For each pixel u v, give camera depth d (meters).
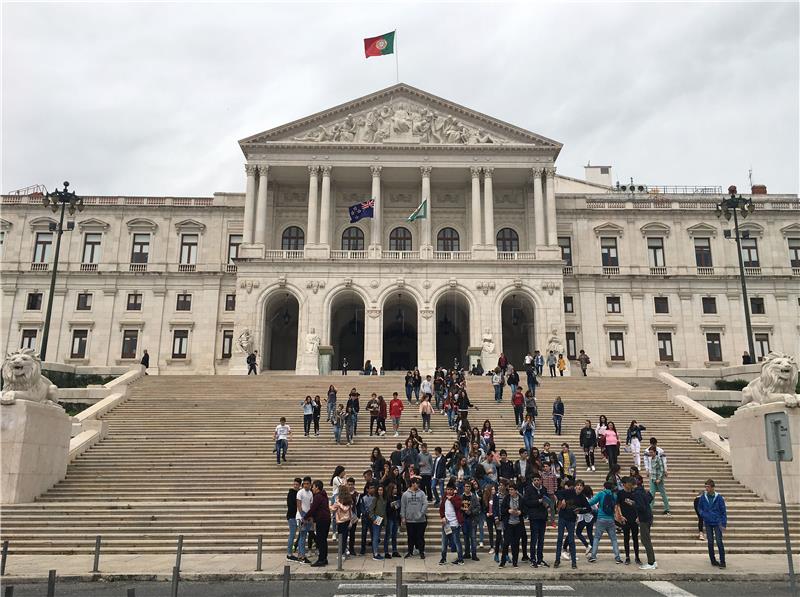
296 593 14.47
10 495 22.62
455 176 63.28
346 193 65.81
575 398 38.44
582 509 18.05
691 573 16.28
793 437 22.88
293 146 61.16
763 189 75.38
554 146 61.47
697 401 37.53
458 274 58.34
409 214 65.56
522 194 66.31
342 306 64.00
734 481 25.69
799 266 65.94
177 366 63.03
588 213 66.88
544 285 58.25
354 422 29.81
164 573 16.06
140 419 33.25
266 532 20.25
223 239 66.19
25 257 64.94
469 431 26.52
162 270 65.19
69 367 43.97
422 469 21.83
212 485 24.73
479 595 14.30
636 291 64.94
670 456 28.20
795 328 64.12
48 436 24.58
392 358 66.75
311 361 55.16
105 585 15.45
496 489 18.52
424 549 19.00
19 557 18.42
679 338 63.97
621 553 18.94
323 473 25.91
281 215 65.12
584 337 63.75
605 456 27.73
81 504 22.09
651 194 75.62
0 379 28.12
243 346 55.94
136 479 25.41
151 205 66.44
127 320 63.78
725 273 65.31
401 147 61.28
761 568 16.88
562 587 15.28
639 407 36.16
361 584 15.49
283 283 57.56
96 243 65.94
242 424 32.50
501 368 40.56
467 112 62.25
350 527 18.41
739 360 63.38
